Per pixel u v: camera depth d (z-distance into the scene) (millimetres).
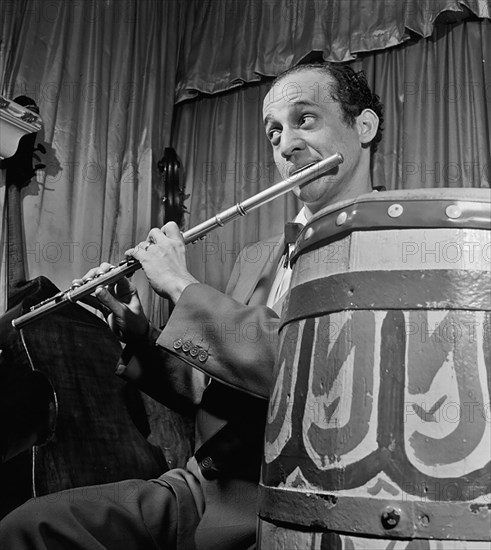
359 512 748
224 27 2744
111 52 2590
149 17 2709
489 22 2418
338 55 2488
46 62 2422
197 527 1177
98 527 1124
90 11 2555
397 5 2457
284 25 2607
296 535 796
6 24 2359
